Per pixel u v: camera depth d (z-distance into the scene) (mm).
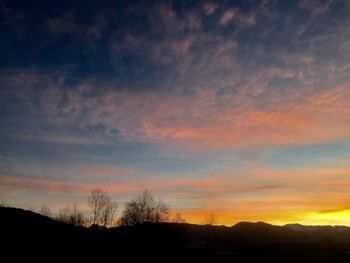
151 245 74000
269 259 63500
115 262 60094
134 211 93062
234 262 62750
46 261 54906
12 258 53625
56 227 75938
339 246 70250
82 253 62969
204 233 90125
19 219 75000
